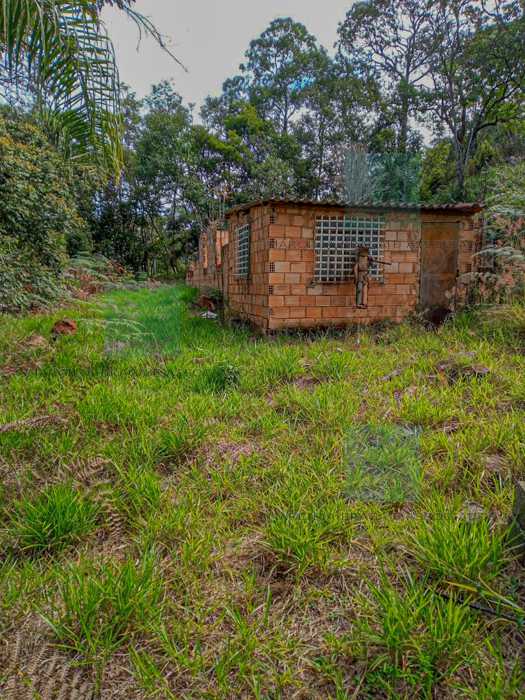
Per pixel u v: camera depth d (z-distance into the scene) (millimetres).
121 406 3225
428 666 1213
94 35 2494
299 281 6418
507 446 2453
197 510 2061
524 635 1348
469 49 19406
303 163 28234
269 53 31891
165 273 26359
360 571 1646
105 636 1372
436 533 1680
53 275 8961
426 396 3369
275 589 1610
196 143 26516
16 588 1583
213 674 1277
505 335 4938
